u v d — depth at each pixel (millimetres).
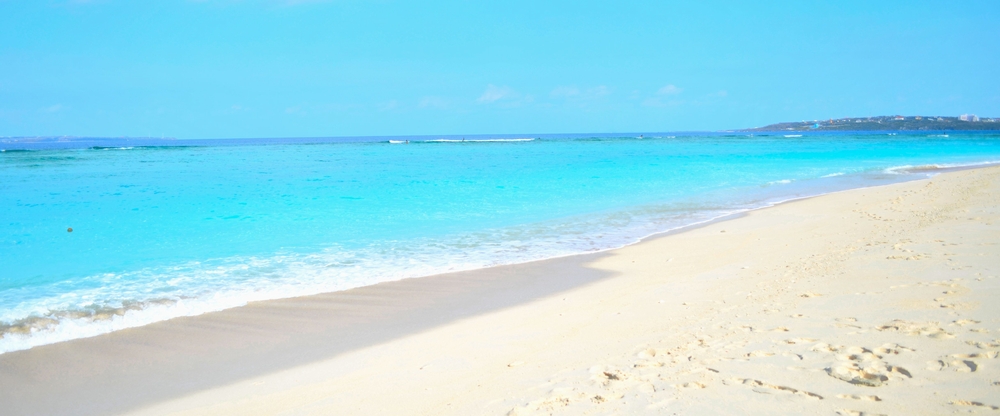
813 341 5055
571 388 4570
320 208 18203
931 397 3773
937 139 92438
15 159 45156
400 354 6234
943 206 14648
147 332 7242
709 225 14336
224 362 6277
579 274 9812
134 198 20906
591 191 22703
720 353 5016
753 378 4359
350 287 9180
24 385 5797
